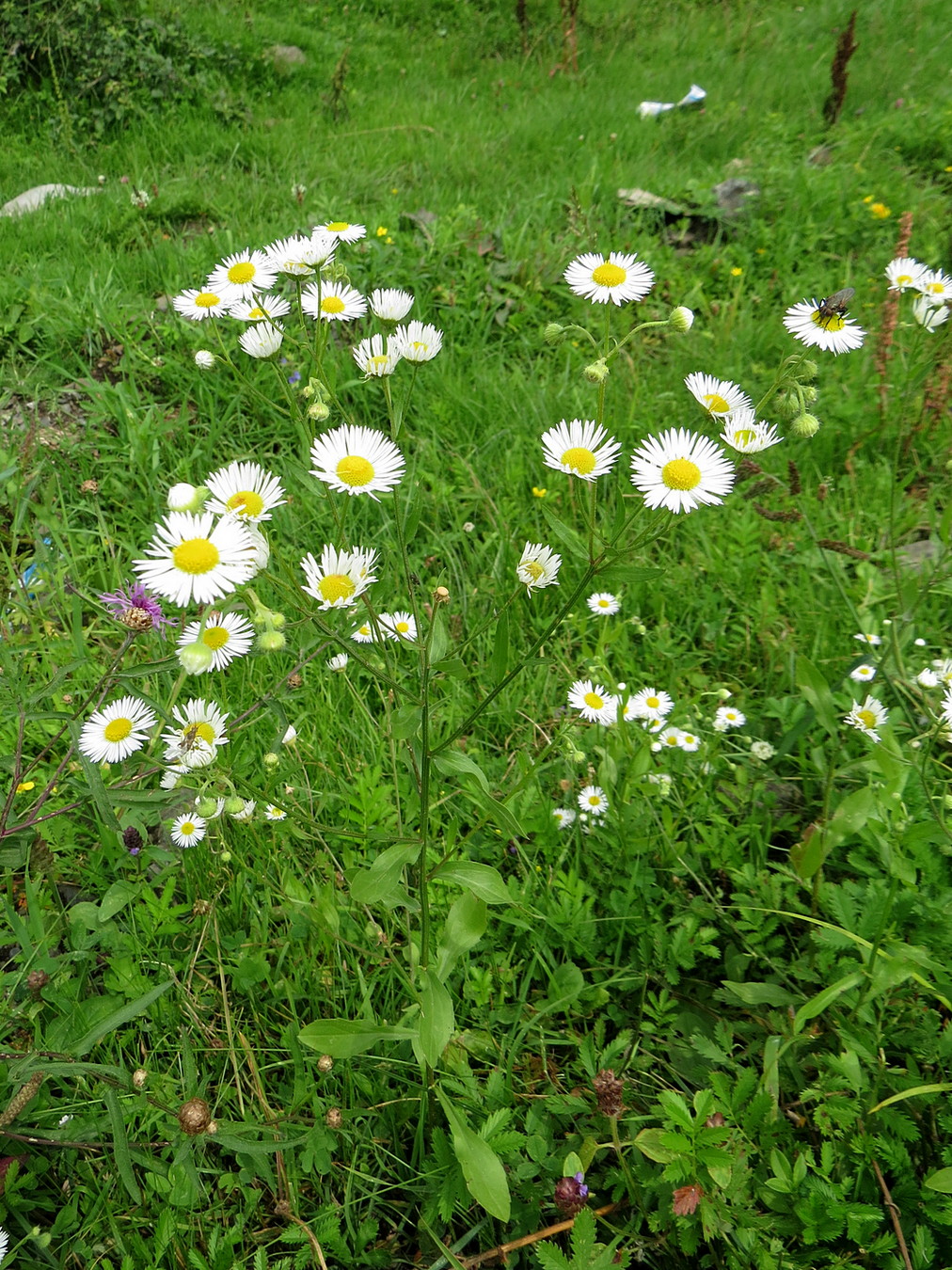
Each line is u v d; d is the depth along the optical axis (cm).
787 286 59
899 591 27
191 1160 19
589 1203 21
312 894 25
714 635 35
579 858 27
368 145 80
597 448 19
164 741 24
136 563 16
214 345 47
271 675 32
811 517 40
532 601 35
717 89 98
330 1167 21
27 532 39
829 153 79
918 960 21
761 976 25
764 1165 20
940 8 118
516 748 30
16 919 22
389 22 122
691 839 27
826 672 32
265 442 44
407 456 42
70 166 77
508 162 77
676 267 59
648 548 39
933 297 30
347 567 18
